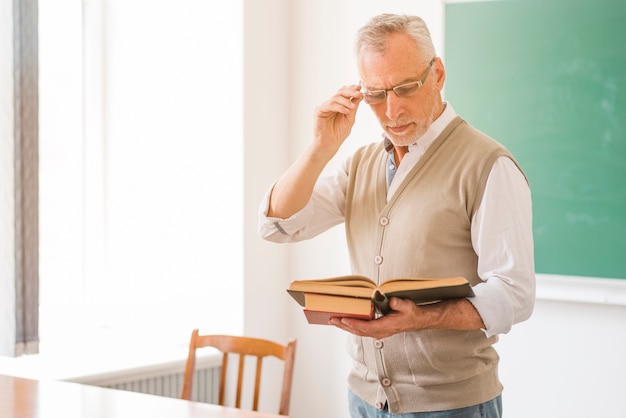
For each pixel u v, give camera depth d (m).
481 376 1.83
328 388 3.33
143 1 3.43
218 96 3.26
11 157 2.65
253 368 3.29
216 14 3.25
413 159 1.84
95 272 3.51
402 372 1.84
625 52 2.74
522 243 1.71
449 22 3.01
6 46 2.64
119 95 3.48
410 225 1.81
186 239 3.36
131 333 3.45
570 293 2.81
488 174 1.74
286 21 3.38
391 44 1.71
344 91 1.81
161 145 3.41
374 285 1.61
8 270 2.65
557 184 2.86
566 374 2.85
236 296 3.24
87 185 3.50
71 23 3.43
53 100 3.39
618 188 2.76
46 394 2.04
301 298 1.67
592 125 2.79
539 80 2.87
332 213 2.03
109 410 1.90
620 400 2.77
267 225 1.95
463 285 1.51
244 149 3.20
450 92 3.02
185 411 1.90
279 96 3.36
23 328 2.71
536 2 2.87
